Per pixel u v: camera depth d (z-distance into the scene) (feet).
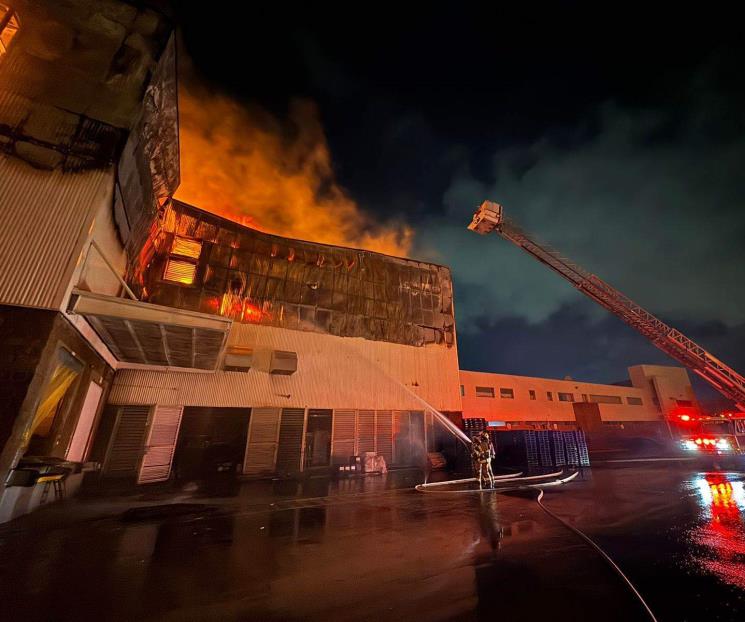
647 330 74.33
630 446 93.09
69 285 19.77
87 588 11.39
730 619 9.55
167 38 24.39
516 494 29.35
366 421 49.49
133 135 23.93
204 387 41.01
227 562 13.93
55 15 22.40
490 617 9.61
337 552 15.10
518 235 76.89
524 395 93.50
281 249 49.93
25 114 20.97
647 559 14.01
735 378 68.49
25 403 17.42
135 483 34.55
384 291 57.00
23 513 21.07
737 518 20.44
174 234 42.88
